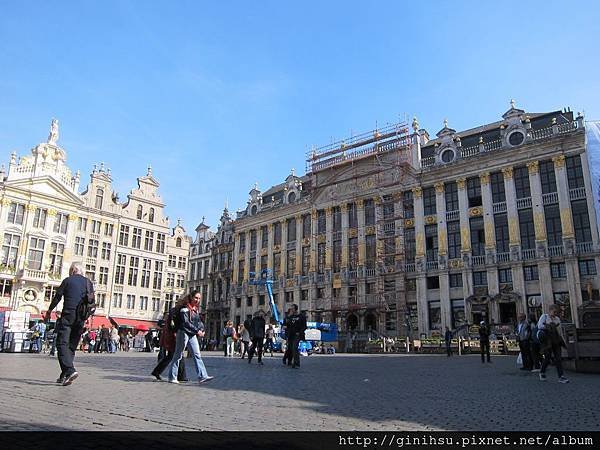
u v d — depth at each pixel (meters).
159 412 6.45
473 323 41.91
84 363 16.84
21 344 31.22
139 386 9.62
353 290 51.41
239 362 19.64
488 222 43.12
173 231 68.38
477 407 7.47
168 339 11.43
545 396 8.92
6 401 6.91
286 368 16.27
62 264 53.16
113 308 57.34
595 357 14.65
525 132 42.75
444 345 37.53
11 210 50.69
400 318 45.97
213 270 69.88
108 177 59.59
